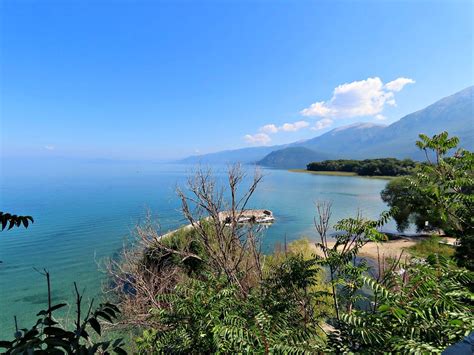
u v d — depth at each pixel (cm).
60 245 2636
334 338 254
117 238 2788
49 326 173
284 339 257
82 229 3297
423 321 207
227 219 606
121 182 11575
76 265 2023
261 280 489
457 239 475
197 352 309
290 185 9331
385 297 244
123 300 845
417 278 240
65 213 4453
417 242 2328
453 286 231
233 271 535
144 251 889
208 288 412
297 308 399
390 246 2075
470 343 155
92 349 171
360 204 5316
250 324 273
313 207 5066
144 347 405
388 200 2886
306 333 267
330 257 386
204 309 340
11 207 5138
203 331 308
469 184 457
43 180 13312
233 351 261
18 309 1412
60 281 1720
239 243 627
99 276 1752
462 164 495
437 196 473
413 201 554
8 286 1686
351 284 344
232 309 334
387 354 196
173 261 849
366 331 220
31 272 1931
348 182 10312
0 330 1239
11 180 13350
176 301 370
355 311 259
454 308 207
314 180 11325
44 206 5234
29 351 146
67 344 165
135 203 5228
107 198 6241
